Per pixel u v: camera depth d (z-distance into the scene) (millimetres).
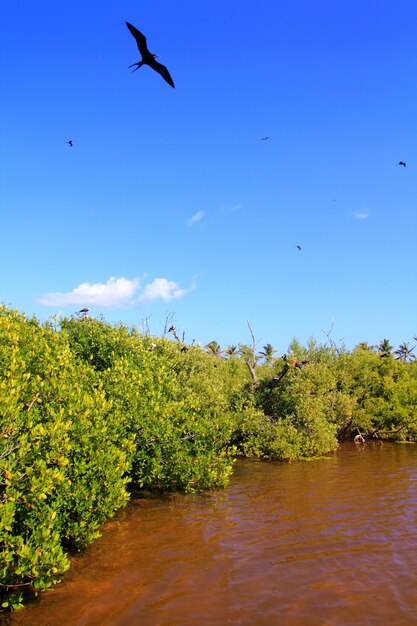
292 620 6547
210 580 7773
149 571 8109
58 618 6609
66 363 10211
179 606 6938
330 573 8023
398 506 11906
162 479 12914
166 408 13000
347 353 27312
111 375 12664
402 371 27516
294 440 18703
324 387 22453
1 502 6938
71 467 8766
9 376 8789
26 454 7359
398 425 24766
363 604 6977
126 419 11977
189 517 11062
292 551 8992
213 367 22016
